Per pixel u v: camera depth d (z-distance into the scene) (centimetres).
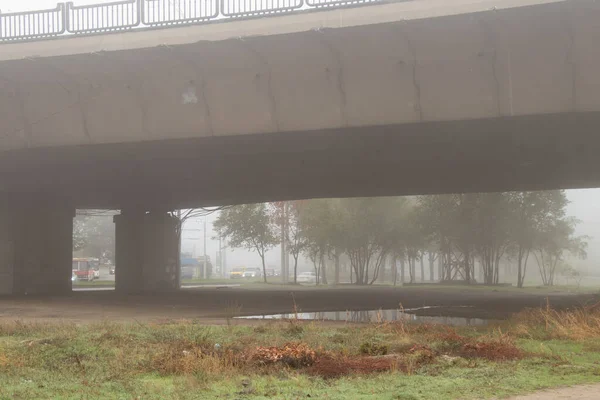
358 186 4472
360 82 2598
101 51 2658
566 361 1209
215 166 3653
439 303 3428
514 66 2397
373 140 2936
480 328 1803
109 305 3112
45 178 4053
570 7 2173
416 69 2506
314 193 4853
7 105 3047
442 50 2441
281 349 1181
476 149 3158
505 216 6109
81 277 8738
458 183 4344
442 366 1152
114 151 3192
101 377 1035
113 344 1409
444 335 1527
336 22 2475
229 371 1063
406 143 2998
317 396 879
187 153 3247
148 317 2377
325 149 3134
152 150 3172
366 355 1261
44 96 2994
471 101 2483
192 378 994
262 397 871
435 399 873
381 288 5847
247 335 1612
